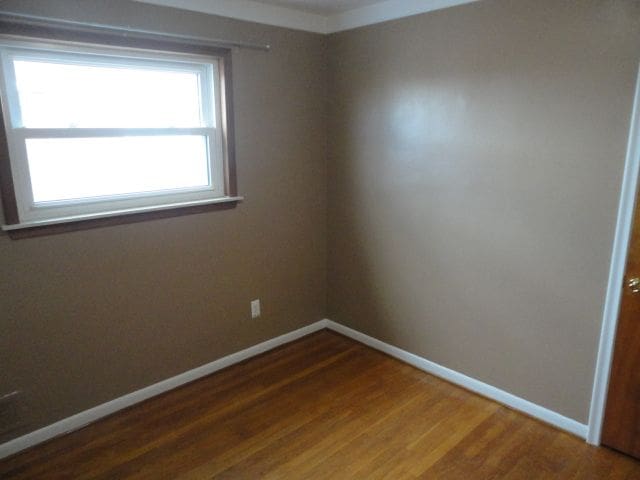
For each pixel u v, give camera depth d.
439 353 2.86
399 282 3.00
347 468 2.10
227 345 2.99
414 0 2.56
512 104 2.27
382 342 3.20
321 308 3.55
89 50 2.18
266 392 2.72
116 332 2.47
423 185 2.73
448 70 2.49
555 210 2.21
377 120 2.90
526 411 2.49
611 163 2.01
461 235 2.60
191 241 2.68
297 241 3.26
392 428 2.38
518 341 2.46
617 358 2.11
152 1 2.29
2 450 2.17
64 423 2.35
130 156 2.43
